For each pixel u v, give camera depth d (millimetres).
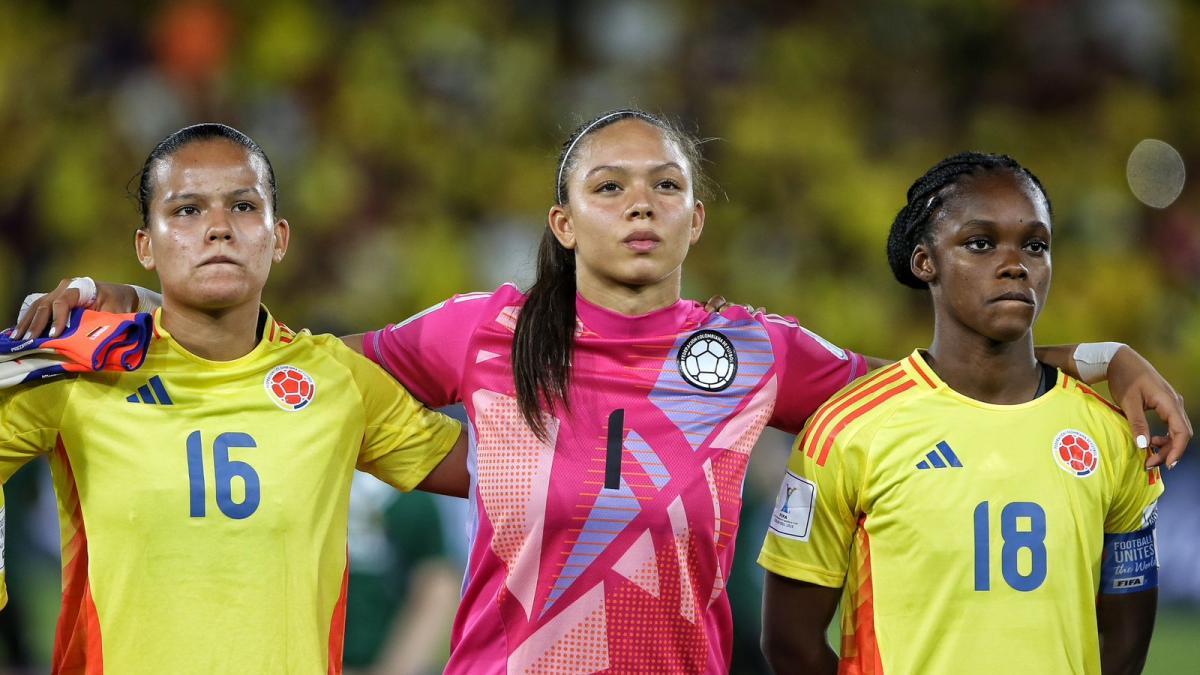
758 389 14844
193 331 14188
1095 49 45719
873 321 41406
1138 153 44750
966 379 14477
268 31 42969
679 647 14305
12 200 42031
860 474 14367
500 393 14586
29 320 14023
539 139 42781
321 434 14234
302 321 39250
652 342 14672
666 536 14188
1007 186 14359
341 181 41281
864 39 45250
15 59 43156
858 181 42906
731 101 43438
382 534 21781
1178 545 34500
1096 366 14812
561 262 15102
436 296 40156
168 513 13680
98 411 13883
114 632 13633
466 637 14531
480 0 44469
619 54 43688
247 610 13641
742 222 42219
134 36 43094
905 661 14062
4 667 29891
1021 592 13906
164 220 14055
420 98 43062
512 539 14289
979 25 45344
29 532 30516
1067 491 14109
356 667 21797
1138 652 14812
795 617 14852
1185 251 43938
